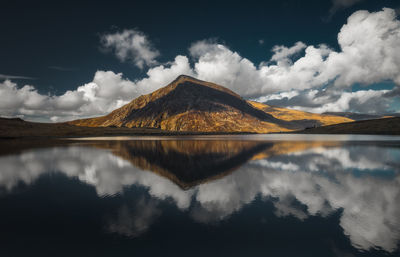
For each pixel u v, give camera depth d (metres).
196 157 48.41
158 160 44.34
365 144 76.69
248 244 12.73
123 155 52.25
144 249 12.28
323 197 20.66
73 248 12.41
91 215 16.92
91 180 27.92
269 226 14.88
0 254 11.90
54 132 167.62
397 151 54.72
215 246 12.53
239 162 40.84
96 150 63.50
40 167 36.81
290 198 20.44
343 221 15.59
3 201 20.28
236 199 20.34
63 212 17.55
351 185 24.59
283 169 33.91
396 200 19.64
